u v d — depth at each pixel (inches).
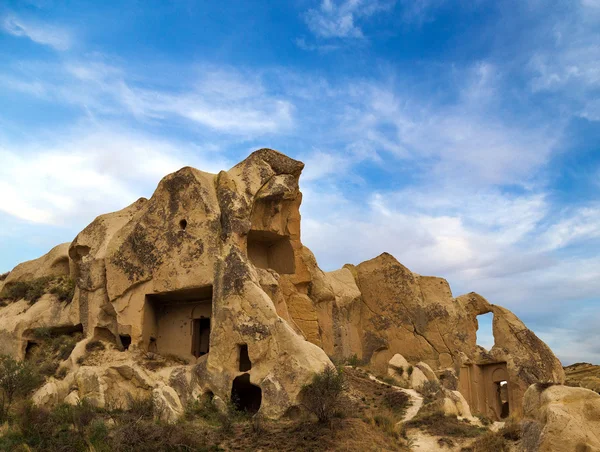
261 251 1254.9
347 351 1350.9
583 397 604.4
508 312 1395.2
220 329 954.7
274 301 1072.8
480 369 1346.0
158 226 1102.4
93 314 1149.7
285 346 892.0
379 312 1449.3
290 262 1231.5
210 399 917.8
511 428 717.9
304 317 1209.4
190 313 1104.8
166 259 1069.1
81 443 737.6
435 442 761.0
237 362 930.1
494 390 1327.5
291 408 839.7
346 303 1395.2
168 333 1109.1
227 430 772.0
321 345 1253.1
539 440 589.6
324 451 697.0
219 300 977.5
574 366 1863.9
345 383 895.1
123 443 723.4
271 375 877.2
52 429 792.9
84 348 1104.2
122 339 1122.7
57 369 1079.0
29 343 1243.2
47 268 1459.2
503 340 1357.0
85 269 1198.3
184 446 714.8
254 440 738.2
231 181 1117.1
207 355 1002.1
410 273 1451.8
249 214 1104.2
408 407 920.9
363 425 765.9
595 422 588.1
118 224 1291.8
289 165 1203.9
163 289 1057.5
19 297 1370.6
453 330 1373.0
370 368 1283.2
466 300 1466.5
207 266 1019.9
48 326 1232.2
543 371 1280.8
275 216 1192.8
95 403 962.7
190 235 1058.7
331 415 781.3
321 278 1359.5
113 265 1127.6
